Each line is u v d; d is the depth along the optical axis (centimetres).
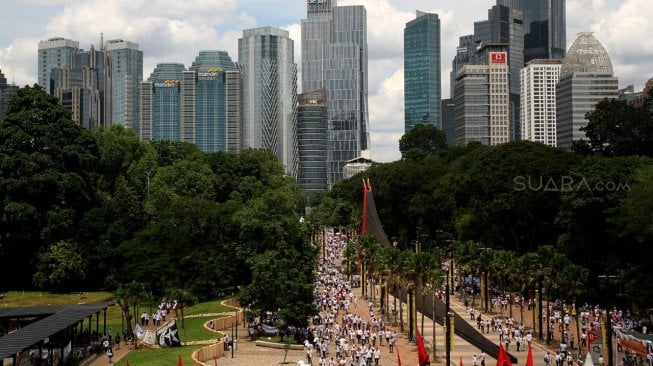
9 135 18150
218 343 12425
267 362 11838
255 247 17388
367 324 14688
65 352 10994
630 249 15062
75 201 18462
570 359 11075
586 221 15362
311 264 17900
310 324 14725
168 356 11819
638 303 13562
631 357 10588
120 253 17725
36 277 17125
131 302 14862
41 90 19200
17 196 17475
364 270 18488
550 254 13175
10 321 12512
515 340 12912
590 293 15462
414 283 13100
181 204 18562
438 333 14088
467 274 18112
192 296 16612
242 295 14188
